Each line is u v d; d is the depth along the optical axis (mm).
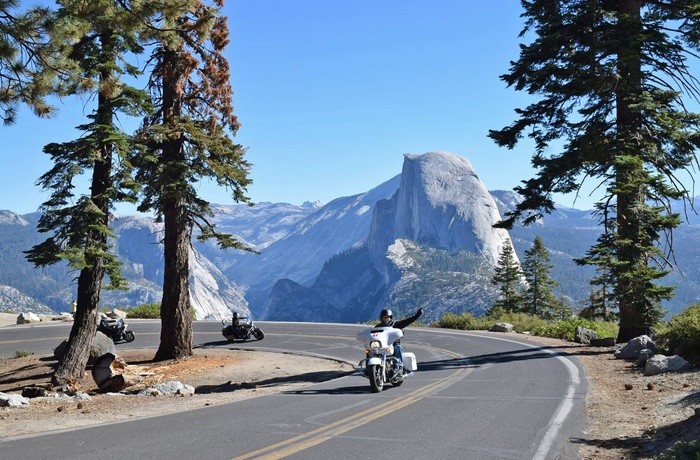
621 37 22266
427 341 28375
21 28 12547
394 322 13375
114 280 19359
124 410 10953
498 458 7090
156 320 44812
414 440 7938
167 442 7707
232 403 11414
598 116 23250
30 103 14398
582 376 14750
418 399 11508
